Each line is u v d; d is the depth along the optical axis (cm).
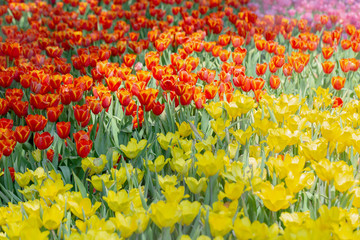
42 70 378
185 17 620
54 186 209
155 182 254
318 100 348
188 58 417
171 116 320
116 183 225
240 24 628
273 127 264
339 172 198
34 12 740
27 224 180
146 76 359
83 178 253
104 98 308
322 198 227
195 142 263
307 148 227
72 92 321
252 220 205
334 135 242
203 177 216
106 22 615
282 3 830
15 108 312
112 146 308
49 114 299
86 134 265
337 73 490
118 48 509
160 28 615
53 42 538
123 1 748
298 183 197
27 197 222
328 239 157
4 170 258
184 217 178
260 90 346
